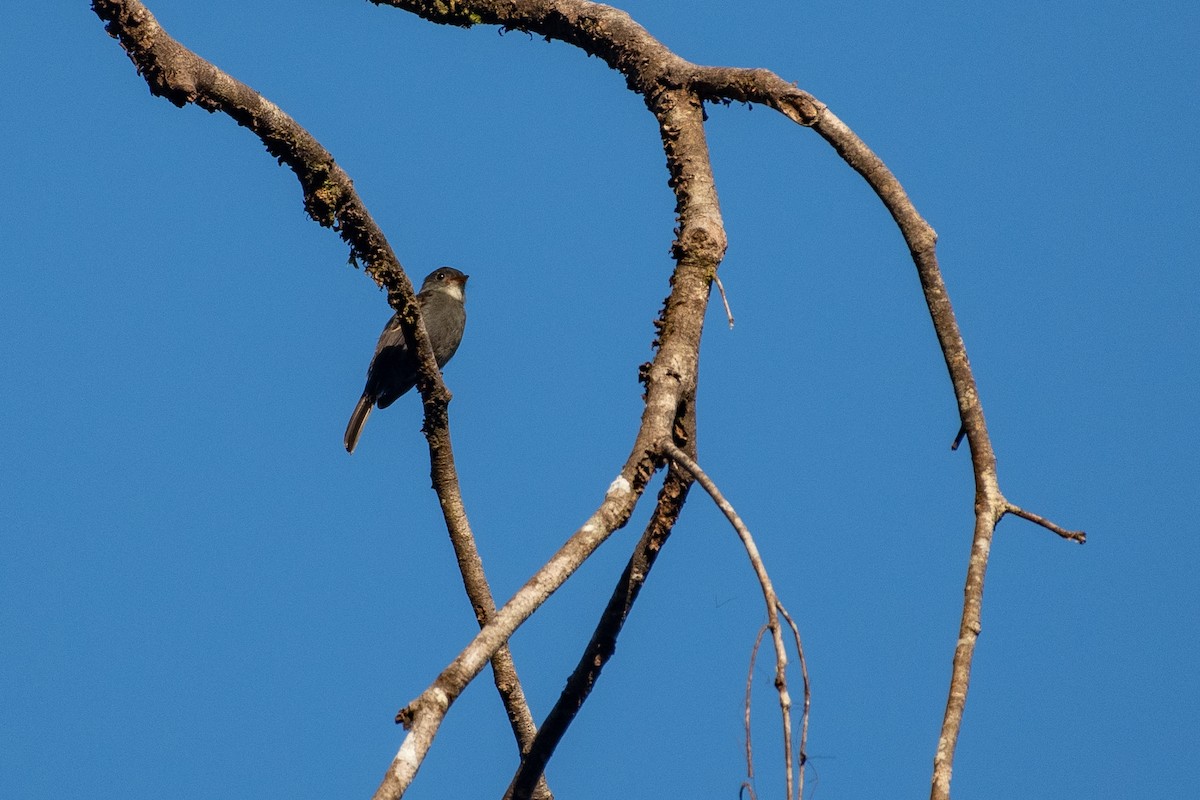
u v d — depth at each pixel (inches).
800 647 262.5
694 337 359.3
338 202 435.8
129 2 388.2
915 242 376.5
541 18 463.5
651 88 433.1
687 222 385.4
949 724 288.4
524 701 454.6
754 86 410.3
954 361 360.5
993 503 330.3
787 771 245.3
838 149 394.9
